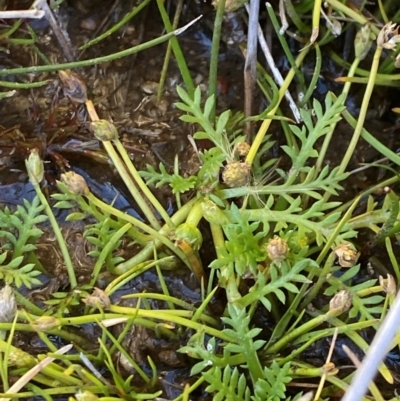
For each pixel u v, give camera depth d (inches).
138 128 22.2
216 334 20.1
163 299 20.5
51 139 21.7
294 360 20.5
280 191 20.8
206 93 22.5
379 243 21.0
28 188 21.7
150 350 20.7
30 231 20.6
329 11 22.2
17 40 22.2
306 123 21.0
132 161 21.9
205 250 21.3
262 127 21.2
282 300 20.0
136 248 21.3
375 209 21.6
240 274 20.1
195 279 21.1
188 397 20.4
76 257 21.3
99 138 20.5
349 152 21.1
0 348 19.6
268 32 22.5
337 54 22.6
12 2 22.6
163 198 21.6
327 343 20.9
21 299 20.4
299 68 22.0
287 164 22.0
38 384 20.3
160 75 22.6
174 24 22.6
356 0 22.1
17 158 21.7
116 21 22.8
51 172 21.8
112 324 20.0
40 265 21.0
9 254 21.1
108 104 22.3
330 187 20.9
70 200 21.3
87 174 21.8
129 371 20.6
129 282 21.1
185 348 19.9
